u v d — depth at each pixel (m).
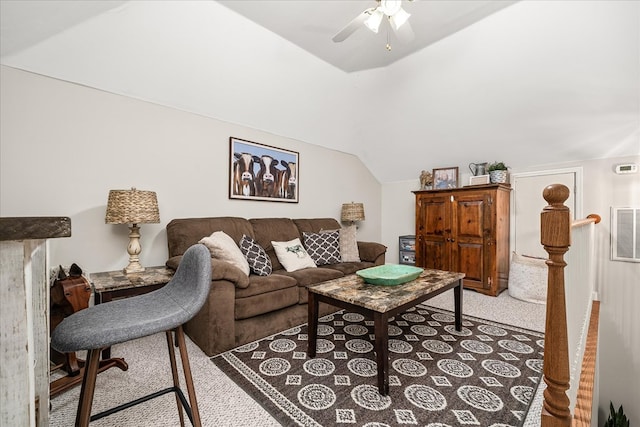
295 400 1.52
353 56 2.98
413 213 4.98
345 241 3.72
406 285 2.11
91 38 2.16
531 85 2.86
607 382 3.07
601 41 2.32
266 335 2.32
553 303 0.89
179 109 2.91
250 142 3.48
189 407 1.17
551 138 3.29
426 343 2.19
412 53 2.95
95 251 2.44
